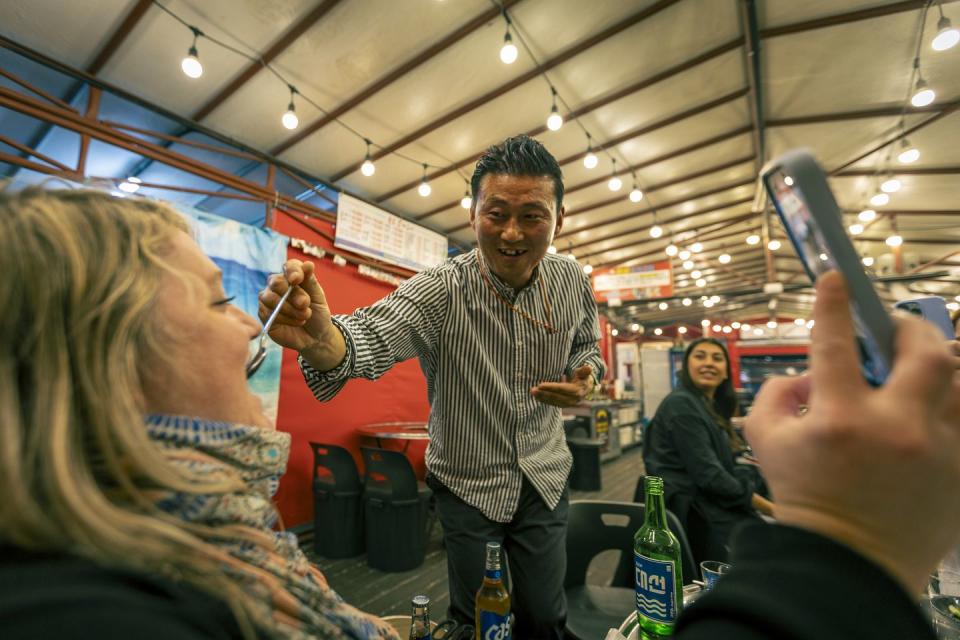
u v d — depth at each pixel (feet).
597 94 12.28
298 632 1.02
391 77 10.71
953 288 26.61
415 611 2.54
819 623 0.66
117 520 0.82
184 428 1.08
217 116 11.39
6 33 8.48
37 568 0.70
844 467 0.77
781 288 25.27
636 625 2.77
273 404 10.48
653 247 25.93
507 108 12.36
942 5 9.61
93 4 8.13
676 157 16.28
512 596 3.83
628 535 5.16
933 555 0.77
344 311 12.84
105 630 0.63
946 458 0.75
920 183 17.06
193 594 0.82
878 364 0.86
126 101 10.34
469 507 3.73
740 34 10.91
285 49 9.61
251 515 1.10
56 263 0.94
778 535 0.82
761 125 13.78
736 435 8.07
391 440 13.62
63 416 0.85
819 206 0.95
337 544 9.77
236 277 10.03
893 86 12.34
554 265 4.34
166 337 1.09
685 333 53.42
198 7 8.43
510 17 9.55
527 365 3.95
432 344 3.85
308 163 13.79
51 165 8.33
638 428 29.45
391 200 16.70
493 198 3.33
